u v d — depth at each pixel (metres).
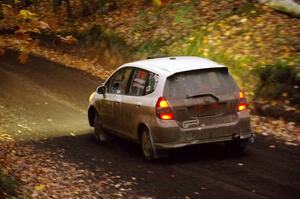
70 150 16.02
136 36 29.48
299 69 18.28
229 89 13.54
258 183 11.59
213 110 13.29
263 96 19.11
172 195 11.23
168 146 13.16
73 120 20.58
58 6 40.00
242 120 13.49
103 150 15.81
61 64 32.28
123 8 33.59
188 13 27.75
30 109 22.62
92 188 12.01
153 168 13.38
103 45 31.61
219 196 10.95
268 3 23.80
